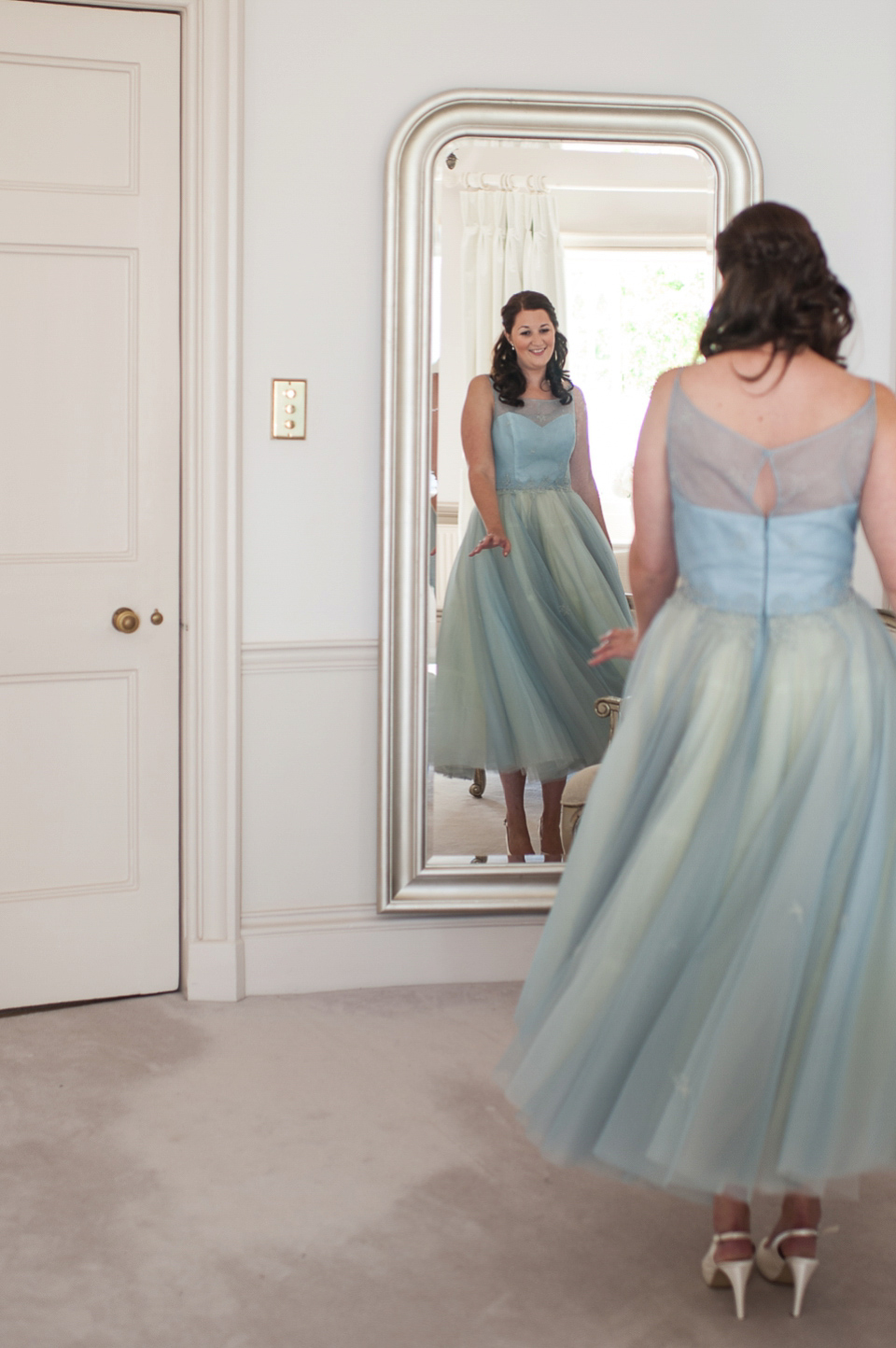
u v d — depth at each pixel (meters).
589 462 2.85
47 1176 2.11
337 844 2.91
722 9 2.83
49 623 2.72
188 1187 2.09
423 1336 1.71
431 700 2.85
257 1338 1.70
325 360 2.78
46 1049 2.60
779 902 1.61
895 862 1.67
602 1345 1.70
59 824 2.78
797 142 2.89
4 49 2.58
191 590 2.75
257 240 2.73
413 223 2.73
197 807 2.81
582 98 2.75
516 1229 1.98
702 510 1.73
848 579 1.75
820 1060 1.60
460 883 2.90
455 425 2.79
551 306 2.80
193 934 2.85
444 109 2.71
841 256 2.93
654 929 1.68
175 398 2.74
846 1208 2.07
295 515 2.81
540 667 2.87
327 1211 2.02
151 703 2.81
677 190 2.82
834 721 1.66
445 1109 2.37
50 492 2.70
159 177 2.68
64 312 2.66
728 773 1.68
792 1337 1.72
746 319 1.69
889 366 2.96
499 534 2.83
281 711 2.85
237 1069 2.52
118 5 2.61
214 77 2.62
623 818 1.80
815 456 1.67
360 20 2.72
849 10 2.87
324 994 2.91
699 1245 1.95
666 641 1.78
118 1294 1.80
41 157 2.62
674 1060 1.64
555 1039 1.73
